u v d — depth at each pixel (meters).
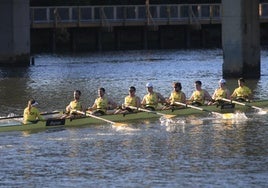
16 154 144.12
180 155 142.50
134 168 134.50
